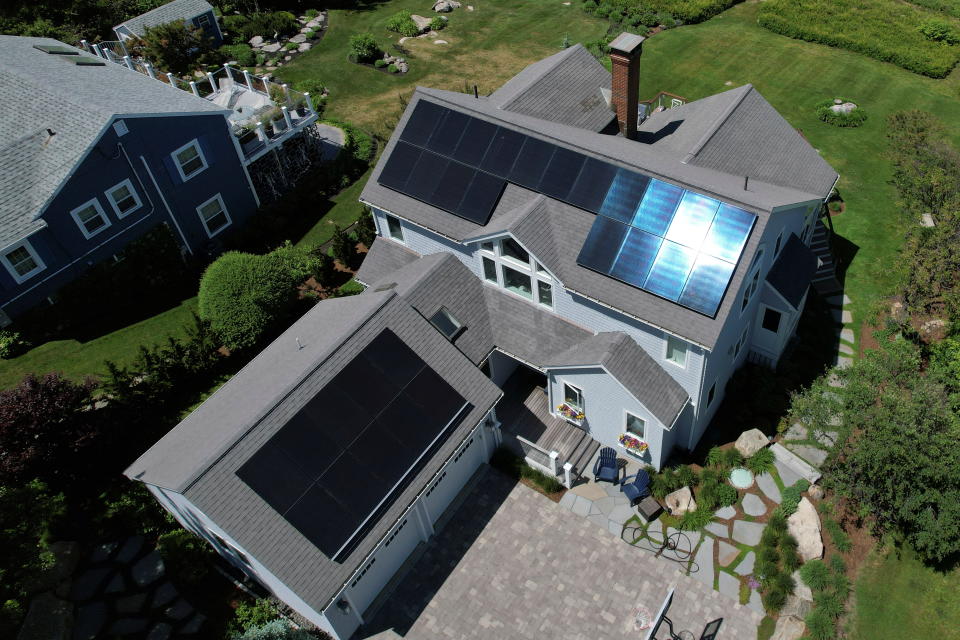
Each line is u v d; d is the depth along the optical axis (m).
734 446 26.45
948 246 29.78
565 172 25.73
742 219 22.78
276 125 39.06
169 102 35.00
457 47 53.59
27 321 32.22
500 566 23.94
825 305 32.19
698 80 48.03
